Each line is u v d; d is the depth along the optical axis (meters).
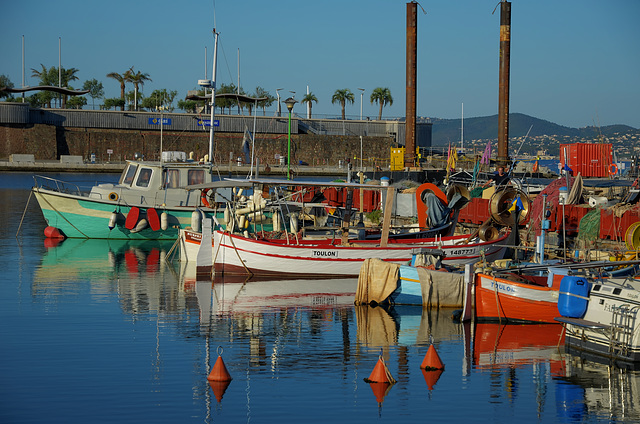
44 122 117.06
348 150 124.25
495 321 21.52
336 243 30.70
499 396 14.79
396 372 16.34
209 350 17.97
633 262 19.77
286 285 27.22
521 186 43.16
